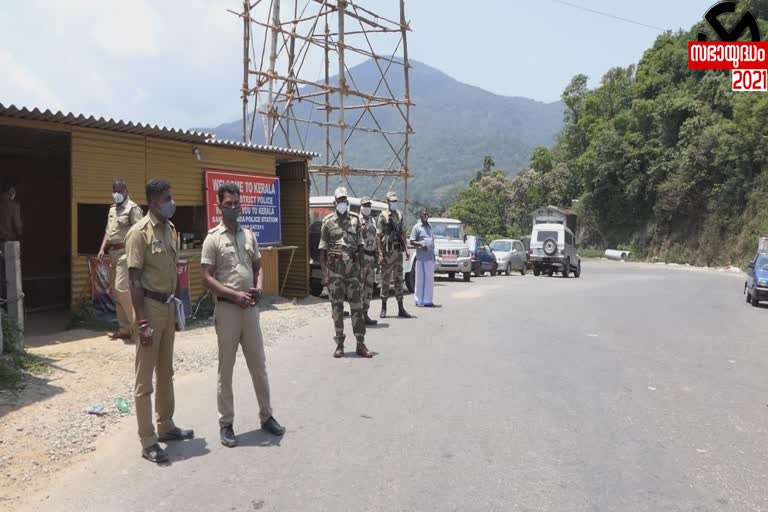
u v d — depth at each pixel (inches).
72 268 361.7
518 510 151.3
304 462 179.6
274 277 552.4
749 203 1904.5
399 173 977.5
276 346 350.0
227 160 485.4
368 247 412.8
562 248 1116.5
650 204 2343.8
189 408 231.6
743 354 364.5
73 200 364.8
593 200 2522.1
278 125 869.8
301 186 570.9
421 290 534.9
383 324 431.8
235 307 197.5
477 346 355.6
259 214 515.8
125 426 210.1
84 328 356.5
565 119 3216.0
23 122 342.0
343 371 290.7
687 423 223.1
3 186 501.4
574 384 274.1
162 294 185.2
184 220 491.5
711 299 733.3
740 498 160.7
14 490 160.2
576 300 629.6
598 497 159.3
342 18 847.7
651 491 163.6
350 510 150.1
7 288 273.7
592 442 200.2
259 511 149.3
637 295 729.0
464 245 843.4
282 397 246.1
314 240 597.0
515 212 2618.1
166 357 191.8
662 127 2329.0
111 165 389.1
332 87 860.6
